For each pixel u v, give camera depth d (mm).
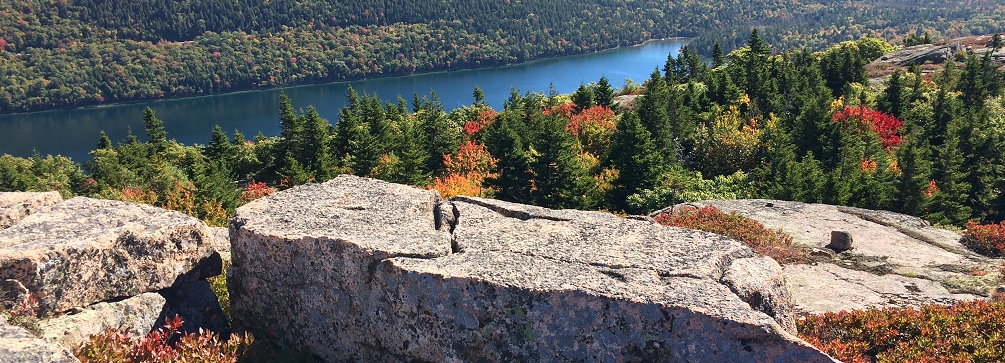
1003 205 32188
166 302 7617
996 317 8266
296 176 42406
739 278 6684
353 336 7219
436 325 6617
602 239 7523
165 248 7676
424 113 61125
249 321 8062
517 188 31953
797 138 37312
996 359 7395
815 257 12648
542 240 7488
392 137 52969
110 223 7648
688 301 6008
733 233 13352
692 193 24328
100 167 51781
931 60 70125
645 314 6000
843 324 8406
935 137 40281
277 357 7445
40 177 56312
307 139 51062
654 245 7352
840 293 10523
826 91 44875
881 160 31094
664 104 42906
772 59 64938
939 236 14938
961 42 81562
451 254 7094
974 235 14258
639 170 29109
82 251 6898
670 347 5922
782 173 28141
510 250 7180
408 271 6641
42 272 6570
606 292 6160
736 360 5734
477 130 49031
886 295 10445
